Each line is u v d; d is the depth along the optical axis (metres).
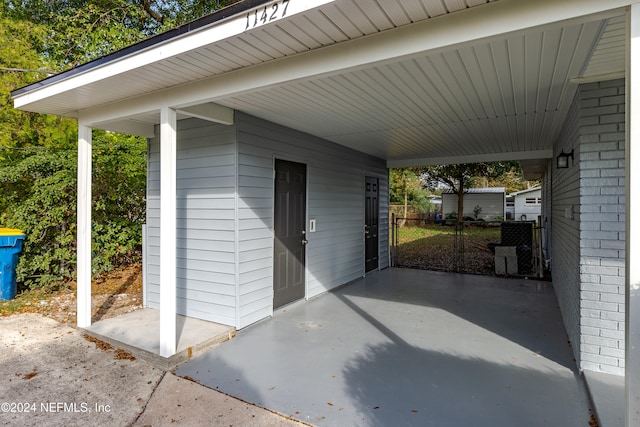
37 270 5.45
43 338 3.62
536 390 2.64
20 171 5.07
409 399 2.52
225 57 2.39
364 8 1.78
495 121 4.21
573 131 3.29
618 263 2.72
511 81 2.86
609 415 2.20
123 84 2.92
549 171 7.09
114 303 4.84
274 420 2.27
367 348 3.43
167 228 3.04
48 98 3.29
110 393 2.60
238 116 3.83
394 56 2.01
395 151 6.68
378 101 3.43
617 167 2.70
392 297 5.37
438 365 3.05
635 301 1.49
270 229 4.33
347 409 2.40
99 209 5.85
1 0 7.27
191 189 4.15
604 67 2.52
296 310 4.66
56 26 8.24
